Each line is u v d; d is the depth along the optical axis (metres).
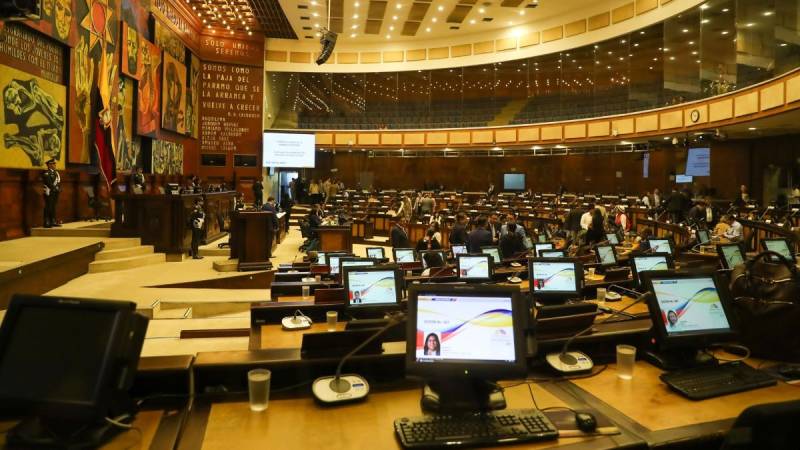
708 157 17.89
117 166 12.47
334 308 4.64
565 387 2.52
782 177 16.19
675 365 2.71
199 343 5.66
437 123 22.97
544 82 22.34
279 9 18.66
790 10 11.04
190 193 11.45
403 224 15.88
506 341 2.27
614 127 18.02
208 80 20.11
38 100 9.51
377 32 21.31
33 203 9.60
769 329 2.82
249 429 2.04
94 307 1.93
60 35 10.01
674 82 16.20
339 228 12.20
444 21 19.94
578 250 8.18
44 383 1.84
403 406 2.28
